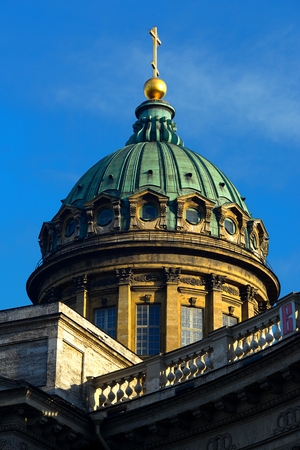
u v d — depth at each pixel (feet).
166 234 221.25
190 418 128.06
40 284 233.76
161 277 219.20
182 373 134.72
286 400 117.70
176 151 241.35
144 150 240.12
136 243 219.20
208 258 222.28
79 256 223.10
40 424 133.08
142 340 214.48
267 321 125.59
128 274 218.59
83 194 235.61
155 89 263.49
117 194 229.45
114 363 156.04
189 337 215.92
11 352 146.30
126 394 142.82
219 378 122.72
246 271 227.61
